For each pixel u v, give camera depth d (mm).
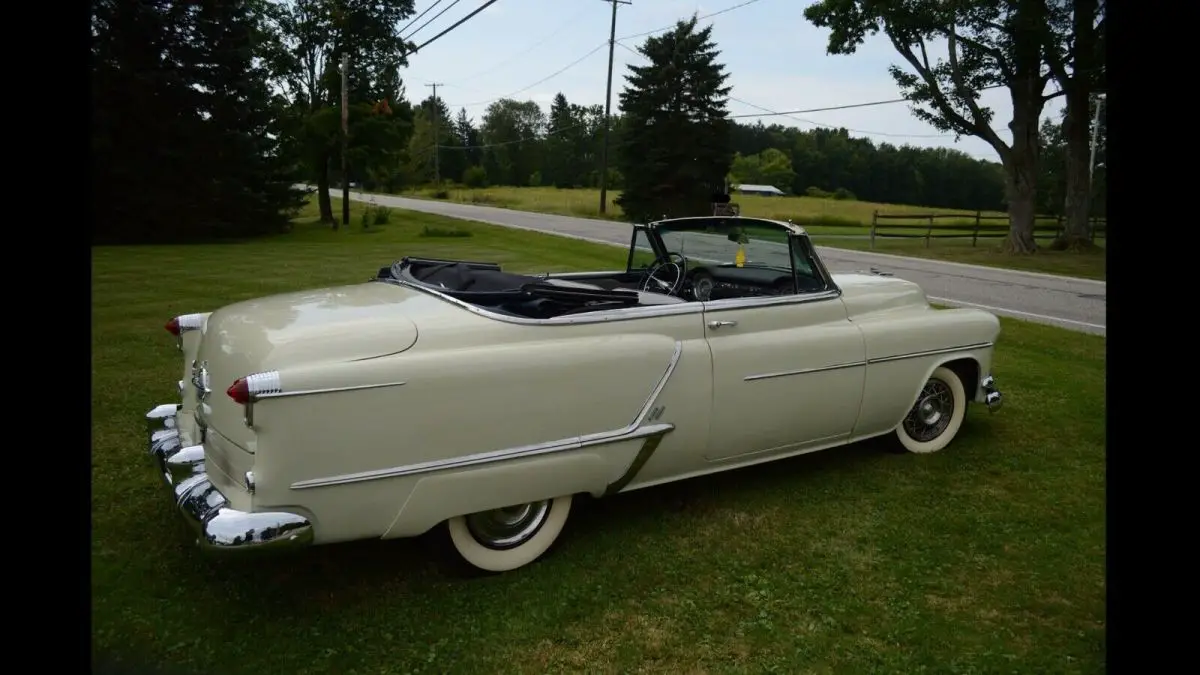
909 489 4352
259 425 2631
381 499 2869
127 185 22297
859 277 5188
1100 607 3193
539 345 3221
